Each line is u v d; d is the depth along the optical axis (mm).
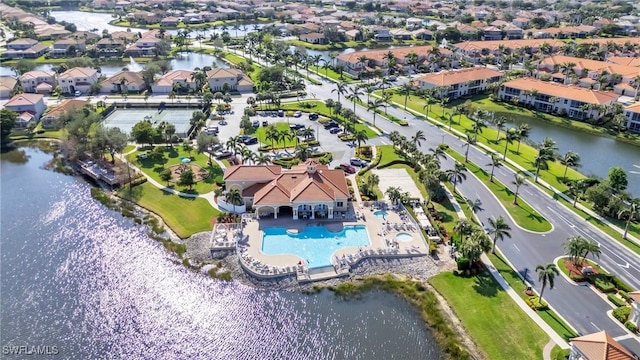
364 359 72938
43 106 181625
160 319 81125
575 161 128750
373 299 85938
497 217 109375
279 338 77188
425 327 79375
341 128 164125
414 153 132500
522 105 197375
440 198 115625
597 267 91438
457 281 88312
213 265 94312
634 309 76125
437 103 196375
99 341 76375
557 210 113500
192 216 110125
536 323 77500
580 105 180125
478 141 155875
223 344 76062
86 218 111250
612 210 110312
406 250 96625
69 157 141250
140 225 108312
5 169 136750
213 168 132875
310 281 89500
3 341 76062
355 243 99625
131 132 145625
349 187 122312
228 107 185625
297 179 113812
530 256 95250
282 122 169750
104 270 93250
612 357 62406
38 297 85750
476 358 72375
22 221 109688
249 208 112750
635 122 166125
